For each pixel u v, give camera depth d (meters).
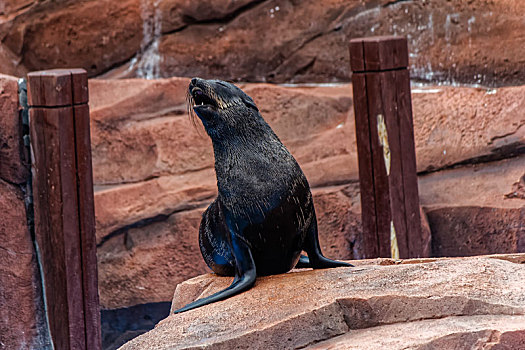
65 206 14.84
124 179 19.19
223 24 20.25
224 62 20.34
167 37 20.59
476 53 18.41
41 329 16.22
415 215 16.25
